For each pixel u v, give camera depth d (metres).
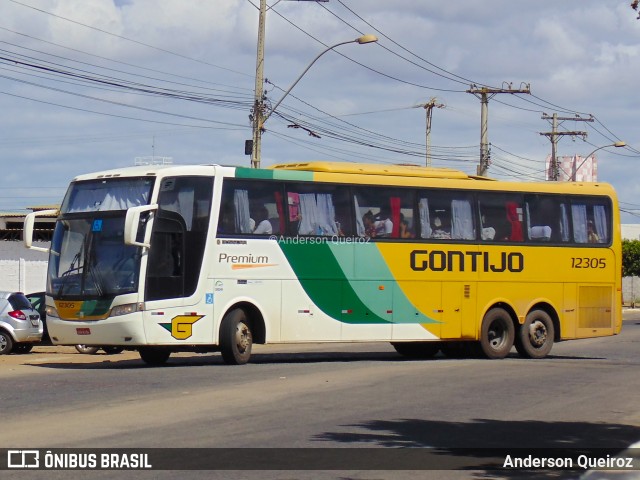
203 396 15.33
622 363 22.86
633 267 73.25
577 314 25.08
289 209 21.41
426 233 23.11
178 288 19.81
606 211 25.67
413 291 22.83
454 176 23.92
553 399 15.74
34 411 13.60
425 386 17.22
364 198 22.41
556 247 24.84
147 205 19.45
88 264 19.75
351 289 22.05
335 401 15.00
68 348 28.95
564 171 68.75
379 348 29.83
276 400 14.99
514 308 24.23
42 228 43.38
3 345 25.73
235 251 20.59
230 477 9.46
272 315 21.06
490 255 23.91
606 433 12.50
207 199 20.36
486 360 23.44
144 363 22.00
